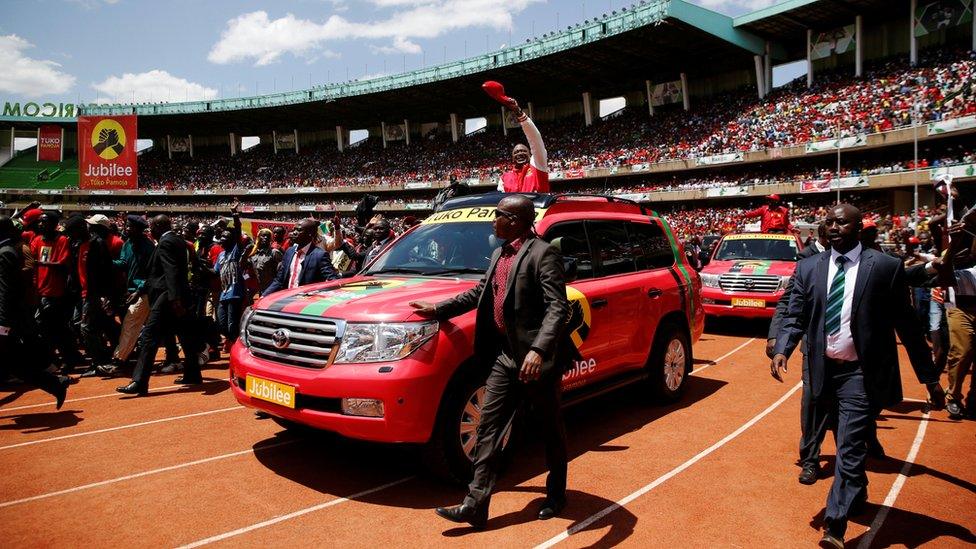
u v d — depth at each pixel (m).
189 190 65.69
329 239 9.99
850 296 3.68
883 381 3.58
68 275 7.88
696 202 40.97
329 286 4.95
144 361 6.77
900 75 33.12
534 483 4.42
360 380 3.87
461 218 5.59
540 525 3.76
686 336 6.78
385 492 4.21
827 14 37.38
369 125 66.94
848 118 32.06
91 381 7.54
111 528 3.65
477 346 3.74
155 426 5.65
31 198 68.12
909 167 28.73
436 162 55.91
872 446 5.04
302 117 64.31
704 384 7.47
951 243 4.66
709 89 47.31
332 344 4.05
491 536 3.61
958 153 28.98
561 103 55.66
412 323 4.00
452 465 4.13
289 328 4.34
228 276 8.49
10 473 4.49
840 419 3.64
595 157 45.16
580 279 5.36
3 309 5.53
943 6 32.50
